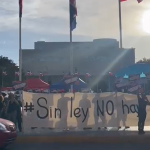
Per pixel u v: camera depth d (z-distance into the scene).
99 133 14.39
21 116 15.13
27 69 56.59
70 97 15.41
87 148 12.18
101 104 15.41
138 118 14.63
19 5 19.14
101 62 56.38
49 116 15.30
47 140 13.58
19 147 12.56
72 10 19.22
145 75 18.89
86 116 15.38
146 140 13.47
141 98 14.28
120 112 15.40
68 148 12.21
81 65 56.66
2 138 10.95
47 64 56.75
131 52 56.22
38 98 15.28
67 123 15.35
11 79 59.44
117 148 12.11
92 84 54.31
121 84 15.93
